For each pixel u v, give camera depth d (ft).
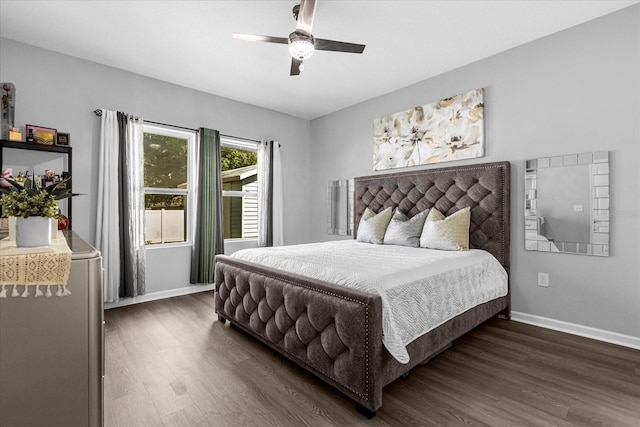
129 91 11.75
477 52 10.34
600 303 8.52
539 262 9.57
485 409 5.54
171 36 9.40
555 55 9.25
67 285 3.56
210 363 7.27
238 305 8.86
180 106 13.01
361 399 5.44
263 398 5.91
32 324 3.40
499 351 7.84
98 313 3.77
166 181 13.52
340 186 15.92
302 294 6.65
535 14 8.37
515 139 10.04
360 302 5.52
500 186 10.02
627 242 8.11
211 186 13.57
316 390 6.20
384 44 9.81
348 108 15.52
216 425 5.17
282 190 16.56
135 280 11.74
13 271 3.29
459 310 7.57
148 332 9.11
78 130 10.68
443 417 5.33
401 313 6.04
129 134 11.57
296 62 8.48
